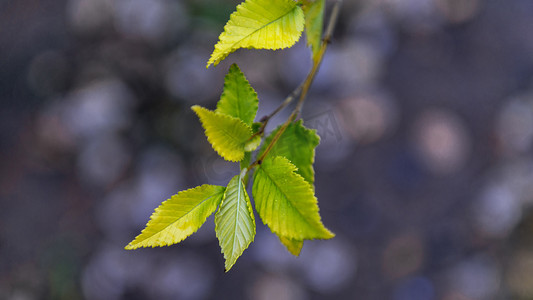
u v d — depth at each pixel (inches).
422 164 69.7
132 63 68.7
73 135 67.0
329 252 65.6
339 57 69.0
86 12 70.1
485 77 73.8
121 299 63.2
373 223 67.7
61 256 64.1
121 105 67.3
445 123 70.9
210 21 67.4
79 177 66.9
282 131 24.6
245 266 64.7
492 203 68.4
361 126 68.8
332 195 67.9
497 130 71.6
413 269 66.6
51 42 70.4
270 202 23.9
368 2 72.6
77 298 62.9
